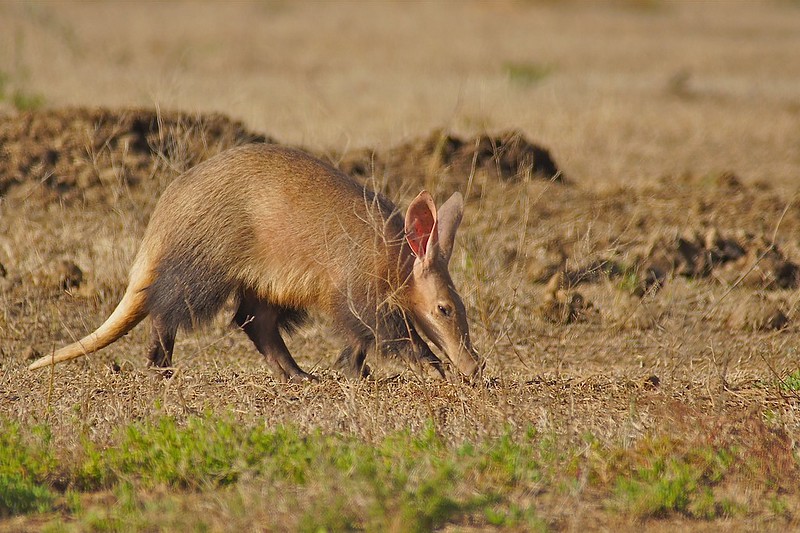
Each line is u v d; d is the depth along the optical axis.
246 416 16.31
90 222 26.52
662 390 17.78
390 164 31.27
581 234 26.94
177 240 18.91
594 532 12.90
